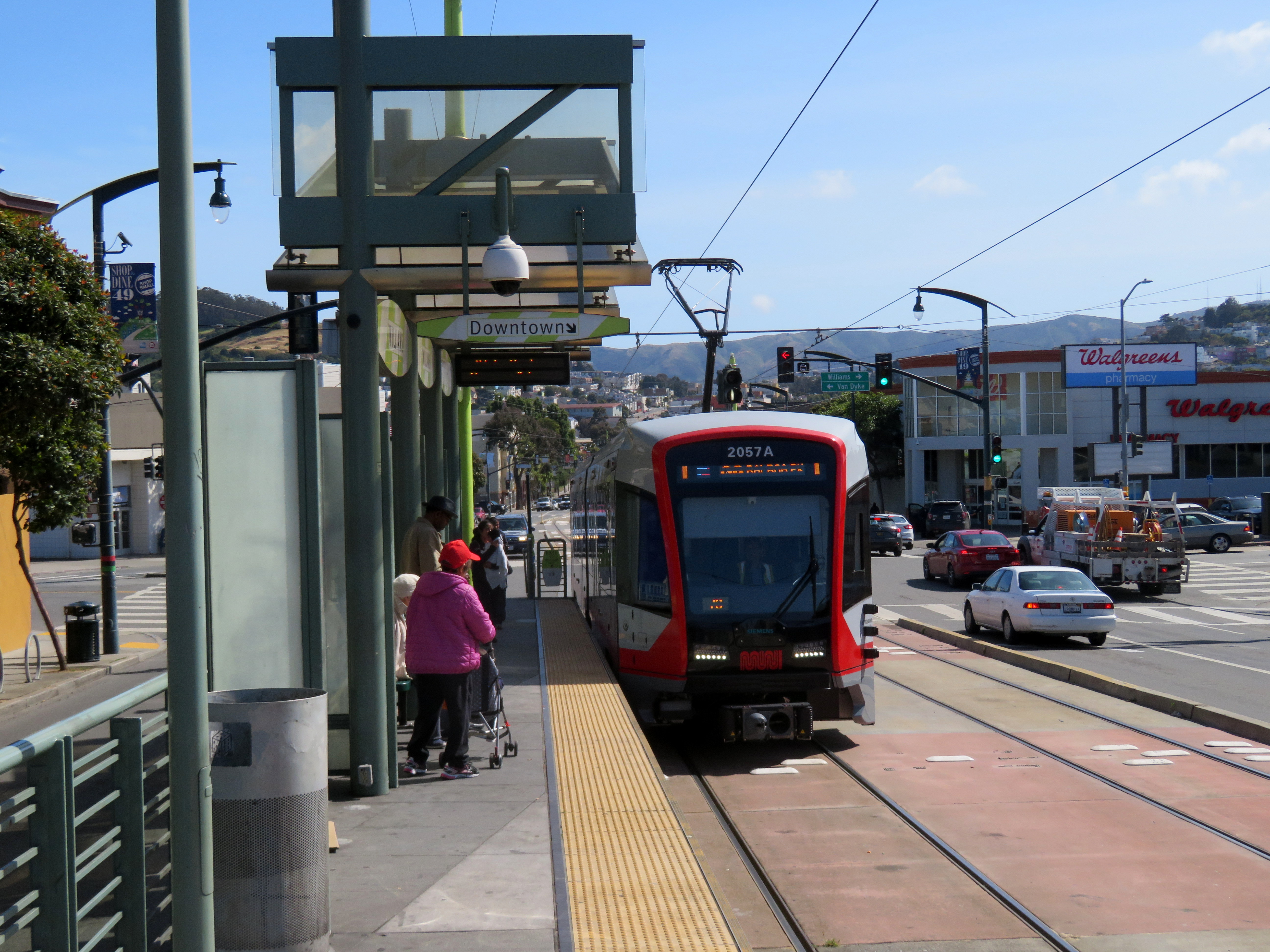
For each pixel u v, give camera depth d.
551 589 29.47
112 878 4.68
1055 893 7.41
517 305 12.63
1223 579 33.50
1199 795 9.86
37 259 16.48
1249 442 64.56
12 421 15.80
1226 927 6.75
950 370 67.44
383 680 8.34
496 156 9.41
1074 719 13.60
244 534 7.75
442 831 7.35
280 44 8.73
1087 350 56.91
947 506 57.06
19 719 15.72
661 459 12.10
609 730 10.13
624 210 9.04
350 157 8.67
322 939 5.23
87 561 54.72
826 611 11.88
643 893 6.23
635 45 9.40
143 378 26.17
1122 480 48.25
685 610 11.78
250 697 5.44
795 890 7.57
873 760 11.58
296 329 20.59
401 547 12.77
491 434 105.06
